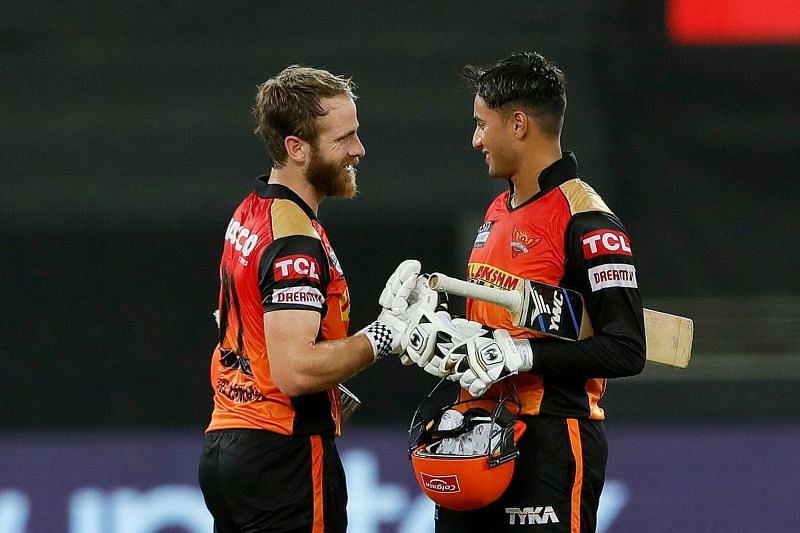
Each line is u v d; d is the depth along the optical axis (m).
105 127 30.11
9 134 29.81
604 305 10.42
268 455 10.38
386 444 20.02
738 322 27.17
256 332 10.38
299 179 10.58
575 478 10.86
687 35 31.78
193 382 26.23
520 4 32.66
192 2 32.50
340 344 10.02
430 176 28.70
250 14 32.50
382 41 32.22
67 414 26.02
